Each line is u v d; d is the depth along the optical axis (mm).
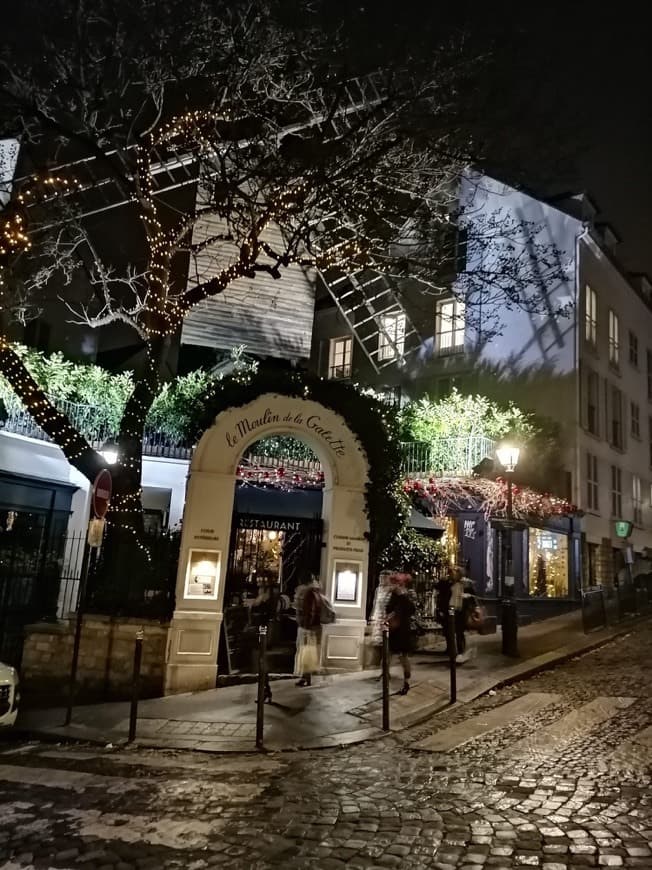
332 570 12250
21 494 15766
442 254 21609
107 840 4852
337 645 12055
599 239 23641
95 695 10891
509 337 23469
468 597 13594
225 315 20812
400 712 9297
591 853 4590
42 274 16438
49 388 16250
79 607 9453
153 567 11664
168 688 10719
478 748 7477
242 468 16219
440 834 4953
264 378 12312
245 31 13359
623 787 5992
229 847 4734
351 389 12867
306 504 14961
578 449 21891
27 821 5227
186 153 18938
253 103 14227
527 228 23438
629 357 27688
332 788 6156
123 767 7004
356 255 15359
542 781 6207
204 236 20234
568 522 21594
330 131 15883
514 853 4602
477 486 18141
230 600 12820
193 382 17578
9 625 13758
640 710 9023
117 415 17125
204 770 6898
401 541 14422
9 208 12406
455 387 23797
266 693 9734
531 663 12461
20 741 8484
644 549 27078
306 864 4449
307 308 22156
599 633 16312
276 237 21469
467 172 22531
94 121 13609
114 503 12062
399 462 13422
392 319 25828
